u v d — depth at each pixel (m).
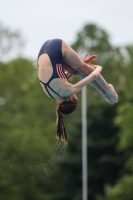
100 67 28.55
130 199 92.81
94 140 112.44
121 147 103.12
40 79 28.11
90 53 165.50
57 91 27.78
